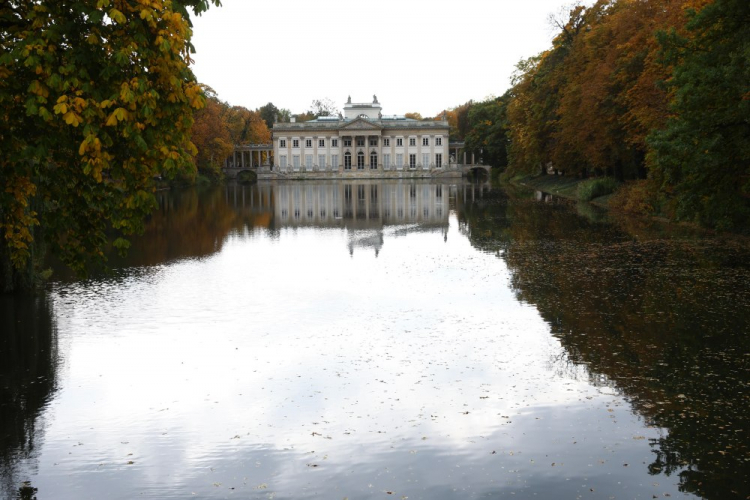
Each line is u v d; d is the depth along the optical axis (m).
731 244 46.50
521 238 54.66
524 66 135.75
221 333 28.05
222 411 20.08
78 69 15.90
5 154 17.23
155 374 23.30
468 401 20.38
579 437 17.92
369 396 20.94
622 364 23.09
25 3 16.64
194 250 52.41
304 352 25.34
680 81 42.19
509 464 16.62
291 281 38.97
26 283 35.84
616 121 72.81
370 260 46.34
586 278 36.84
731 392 20.52
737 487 15.42
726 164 41.44
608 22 82.56
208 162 184.50
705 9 40.91
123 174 17.03
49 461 17.30
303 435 18.38
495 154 189.00
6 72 15.69
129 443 18.19
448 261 44.72
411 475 16.20
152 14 15.87
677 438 17.75
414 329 28.03
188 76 17.20
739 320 27.64
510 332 27.19
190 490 15.76
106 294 35.62
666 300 31.19
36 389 22.16
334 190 146.88
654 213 65.69
